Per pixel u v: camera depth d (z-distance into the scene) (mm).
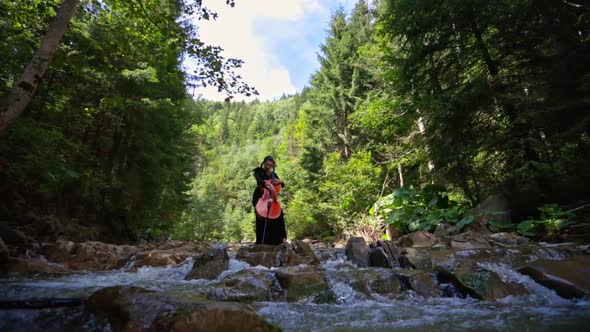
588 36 7531
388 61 11164
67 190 10984
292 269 3342
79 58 7965
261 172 5801
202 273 4074
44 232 8328
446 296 3164
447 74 10242
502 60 8945
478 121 8898
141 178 13898
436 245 5953
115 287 2131
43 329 1888
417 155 13203
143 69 11578
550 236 6441
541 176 7441
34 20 6727
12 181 8859
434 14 9266
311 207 20578
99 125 12875
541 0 7340
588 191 7047
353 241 5285
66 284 3500
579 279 3062
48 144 8258
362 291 3100
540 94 7340
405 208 9820
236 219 40719
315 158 24016
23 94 4066
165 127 14562
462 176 9336
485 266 3537
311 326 2164
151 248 7230
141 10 6426
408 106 11328
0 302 2236
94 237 10562
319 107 23422
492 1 8125
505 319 2312
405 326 2160
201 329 1560
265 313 2480
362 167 15672
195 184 56281
